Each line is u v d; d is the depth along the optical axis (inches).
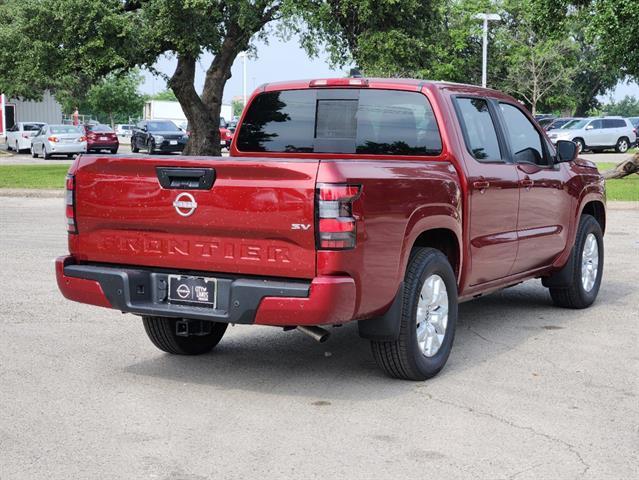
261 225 201.9
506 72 2181.3
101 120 3590.1
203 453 178.7
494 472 168.9
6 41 1071.6
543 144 311.6
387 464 172.7
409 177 221.0
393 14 1128.8
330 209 196.5
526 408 210.4
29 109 2628.0
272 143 278.4
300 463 173.2
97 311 323.6
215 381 233.6
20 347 268.8
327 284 196.2
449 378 237.3
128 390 224.2
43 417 201.8
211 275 212.8
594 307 342.0
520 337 288.7
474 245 257.6
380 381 234.2
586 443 186.1
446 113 253.0
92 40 1041.5
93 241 227.1
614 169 981.2
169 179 212.5
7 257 448.1
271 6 1127.0
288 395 220.7
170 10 1052.5
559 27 986.7
